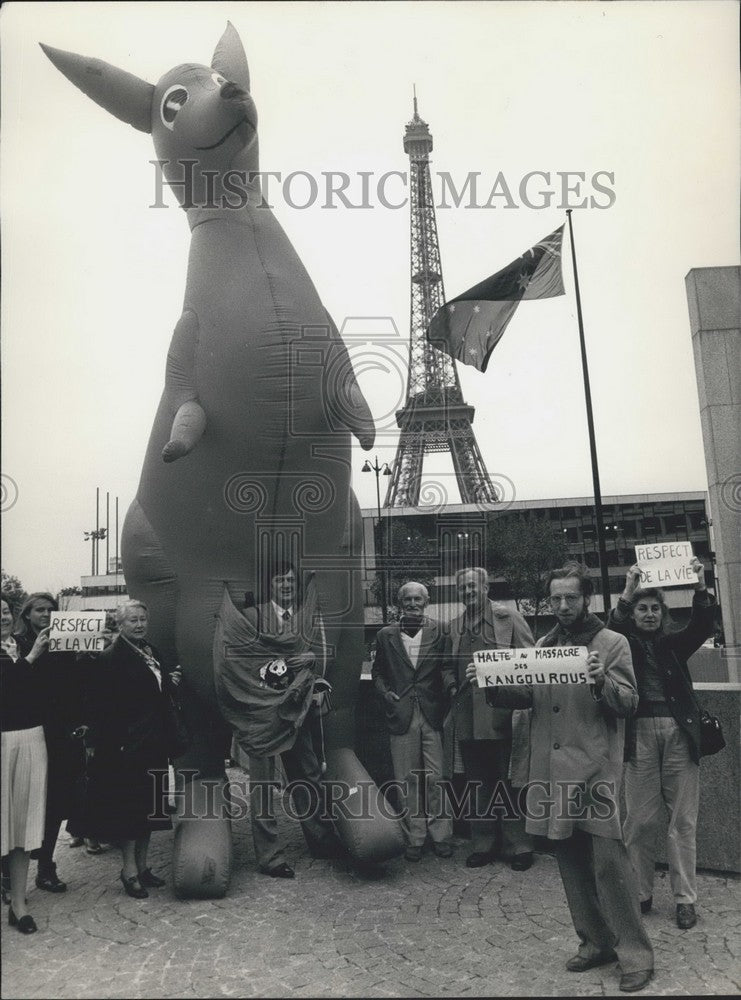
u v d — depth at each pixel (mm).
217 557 5633
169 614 5863
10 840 5035
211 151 5660
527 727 4625
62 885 5691
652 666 5059
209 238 5707
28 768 5086
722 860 5652
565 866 4414
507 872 5855
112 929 5023
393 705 6246
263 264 5598
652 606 5031
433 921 5051
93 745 5520
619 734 4336
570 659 4234
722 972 4297
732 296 8523
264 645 5555
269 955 4648
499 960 4531
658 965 4391
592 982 4254
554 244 8164
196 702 5926
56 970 4516
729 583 8336
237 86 5414
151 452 5969
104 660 5551
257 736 5543
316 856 6223
